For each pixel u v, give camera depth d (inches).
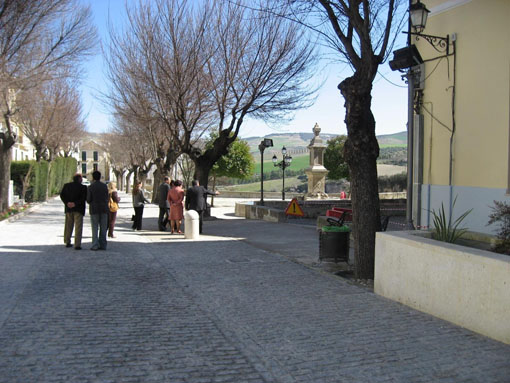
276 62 732.7
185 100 769.6
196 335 197.0
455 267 209.0
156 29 749.9
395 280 252.1
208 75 759.7
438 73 397.4
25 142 2193.7
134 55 819.4
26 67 697.0
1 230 603.5
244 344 185.9
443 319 216.4
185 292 275.4
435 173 402.6
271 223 756.0
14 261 361.4
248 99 772.6
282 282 301.3
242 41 737.6
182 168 1535.4
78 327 203.5
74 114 1434.5
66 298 252.8
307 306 243.1
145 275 323.3
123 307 239.5
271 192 1972.2
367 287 286.0
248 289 282.2
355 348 180.4
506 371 157.9
